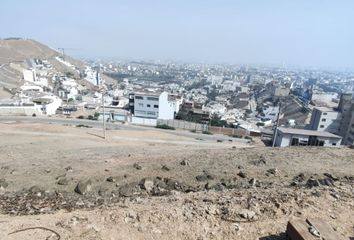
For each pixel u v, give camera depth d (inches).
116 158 767.1
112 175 601.3
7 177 594.9
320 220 236.4
